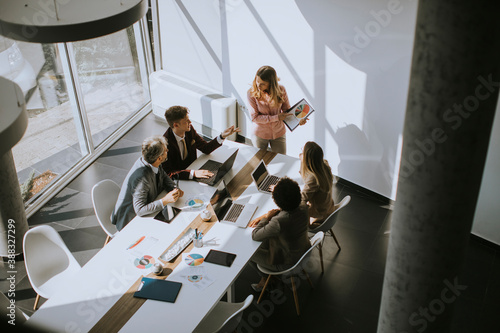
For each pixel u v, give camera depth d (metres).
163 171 4.55
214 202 4.19
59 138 5.90
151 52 7.30
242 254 3.85
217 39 6.34
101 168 6.31
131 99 7.19
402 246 2.37
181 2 6.41
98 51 6.25
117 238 4.00
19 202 4.78
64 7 2.70
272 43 5.82
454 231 2.24
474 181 2.13
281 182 3.82
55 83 5.63
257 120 5.38
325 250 5.04
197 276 3.64
